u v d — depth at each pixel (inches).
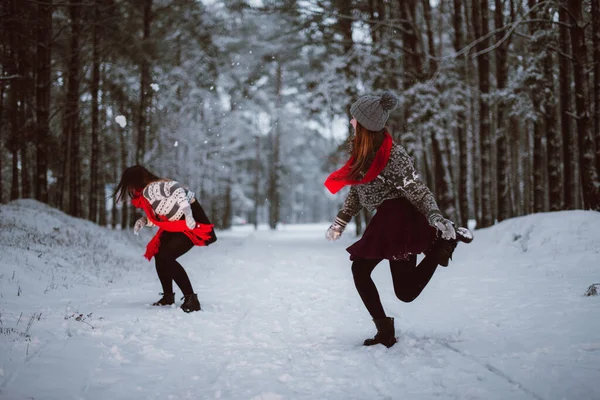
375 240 126.1
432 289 233.3
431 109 555.2
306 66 825.5
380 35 694.5
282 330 157.3
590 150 392.8
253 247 577.9
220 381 104.4
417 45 602.9
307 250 525.0
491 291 215.9
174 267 185.3
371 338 143.6
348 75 668.1
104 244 403.9
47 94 489.7
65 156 578.2
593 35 387.2
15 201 445.7
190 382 104.1
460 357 116.6
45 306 183.5
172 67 705.0
